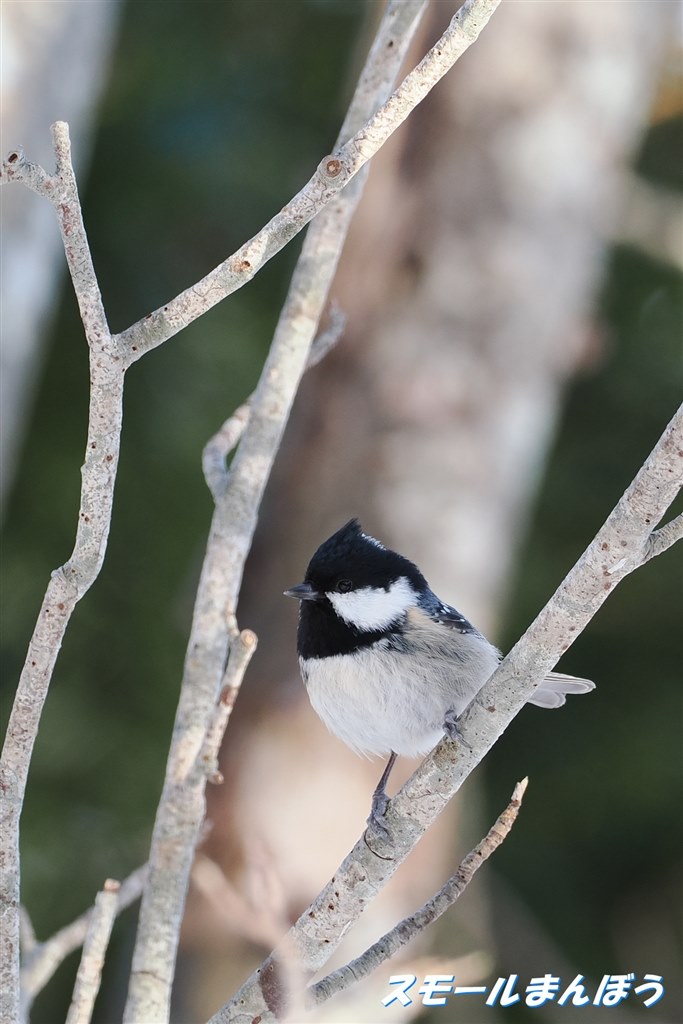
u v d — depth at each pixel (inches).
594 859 694.5
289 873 366.9
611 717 685.3
